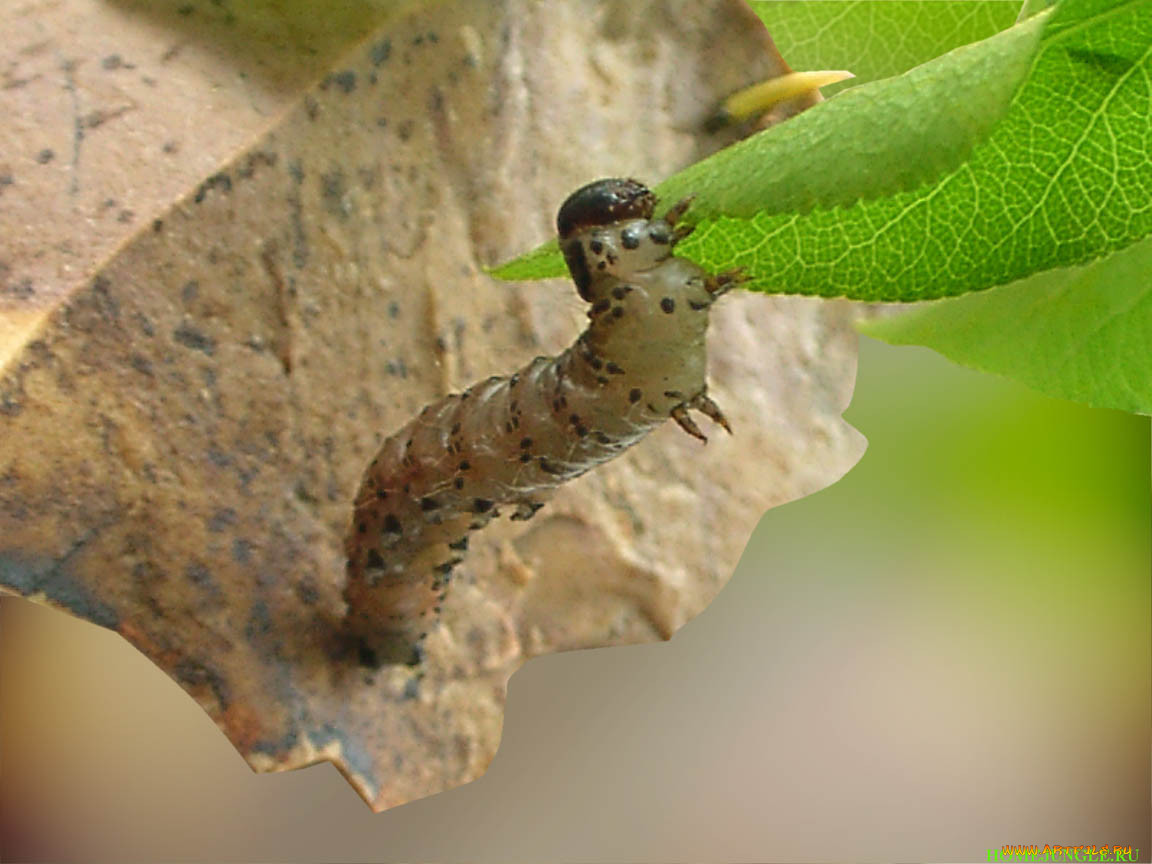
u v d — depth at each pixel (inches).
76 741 4.5
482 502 4.1
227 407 4.2
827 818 4.5
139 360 4.1
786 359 4.7
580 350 3.9
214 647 4.2
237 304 4.2
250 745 4.2
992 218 3.7
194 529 4.2
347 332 4.3
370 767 4.3
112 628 4.1
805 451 4.7
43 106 4.0
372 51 4.2
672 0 4.4
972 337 4.0
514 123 4.4
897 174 3.5
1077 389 4.0
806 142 3.6
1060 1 3.5
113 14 4.1
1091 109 3.6
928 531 4.9
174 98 4.1
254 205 4.2
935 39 4.4
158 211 4.1
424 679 4.4
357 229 4.3
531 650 4.5
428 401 4.4
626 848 4.4
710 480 4.6
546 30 4.4
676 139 4.5
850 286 3.8
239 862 4.3
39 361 4.0
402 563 4.2
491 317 4.4
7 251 4.0
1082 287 4.0
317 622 4.3
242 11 4.2
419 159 4.3
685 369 3.8
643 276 3.7
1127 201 3.7
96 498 4.1
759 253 3.8
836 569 4.9
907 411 4.9
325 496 4.3
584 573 4.5
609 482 4.6
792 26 4.4
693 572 4.6
